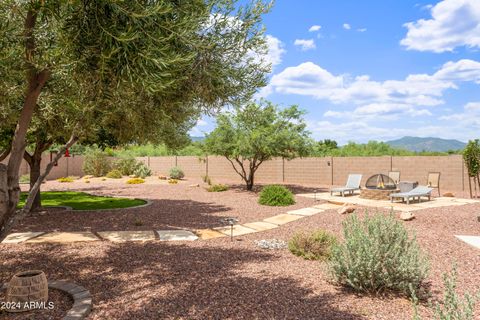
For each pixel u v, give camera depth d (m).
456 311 3.23
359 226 5.62
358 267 5.07
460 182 19.11
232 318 4.24
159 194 18.06
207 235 8.88
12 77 4.63
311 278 5.72
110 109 5.35
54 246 7.61
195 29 4.50
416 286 5.04
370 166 21.91
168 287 5.30
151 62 3.71
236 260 6.77
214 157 28.86
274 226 9.97
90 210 12.19
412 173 20.59
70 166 31.95
